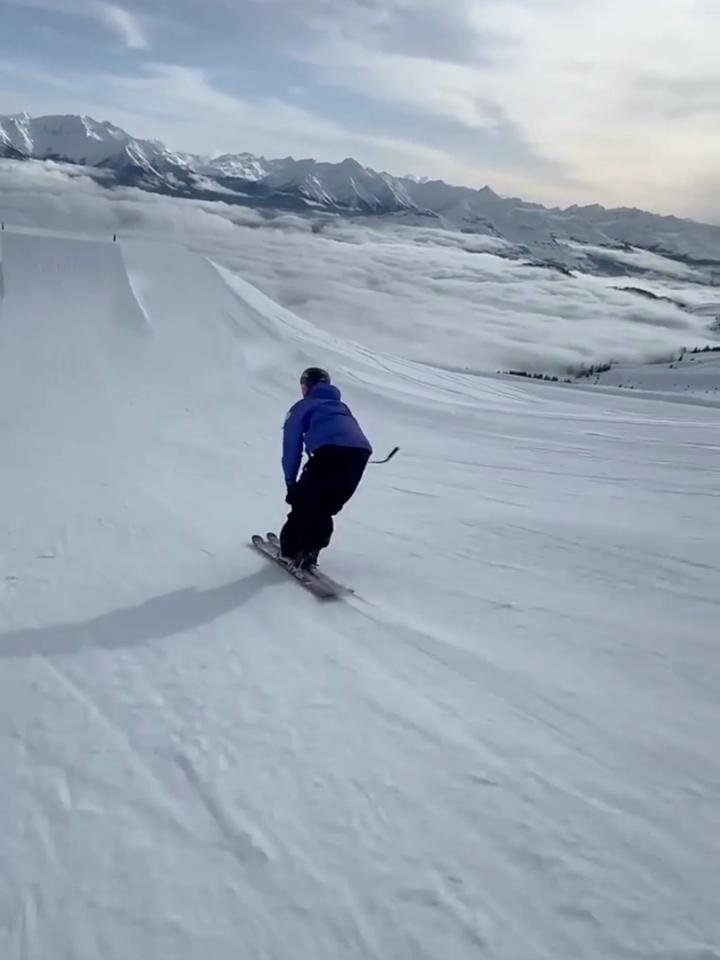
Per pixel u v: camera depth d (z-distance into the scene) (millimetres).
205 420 13477
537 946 2387
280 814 2988
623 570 6371
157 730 3594
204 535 6840
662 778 3314
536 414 20000
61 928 2439
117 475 9258
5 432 11422
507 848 2824
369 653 4469
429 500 9125
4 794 3096
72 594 5336
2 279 19625
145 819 2953
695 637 4938
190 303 21078
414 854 2779
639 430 18062
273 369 18156
